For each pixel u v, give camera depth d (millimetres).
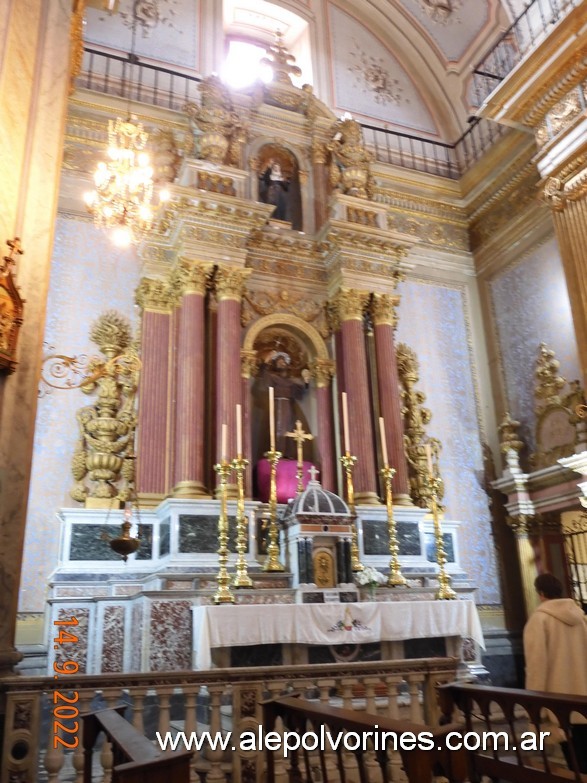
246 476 10125
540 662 4500
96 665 8281
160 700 4727
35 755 4270
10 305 4930
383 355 11375
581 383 10945
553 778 3846
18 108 5547
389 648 8016
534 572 11430
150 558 9352
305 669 5094
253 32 14633
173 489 9672
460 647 8422
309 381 11547
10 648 4516
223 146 11141
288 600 8297
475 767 4332
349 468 9562
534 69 10367
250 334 11031
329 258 11758
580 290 10055
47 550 9227
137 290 10703
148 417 10062
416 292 12977
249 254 11469
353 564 9062
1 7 5598
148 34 12680
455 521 11383
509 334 12609
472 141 14250
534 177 12398
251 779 4754
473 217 13766
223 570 7875
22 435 4934
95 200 7875
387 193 13312
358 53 14719
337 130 12531
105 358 10227
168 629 7629
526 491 11633
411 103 14789
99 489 9609
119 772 2535
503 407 12539
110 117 11414
